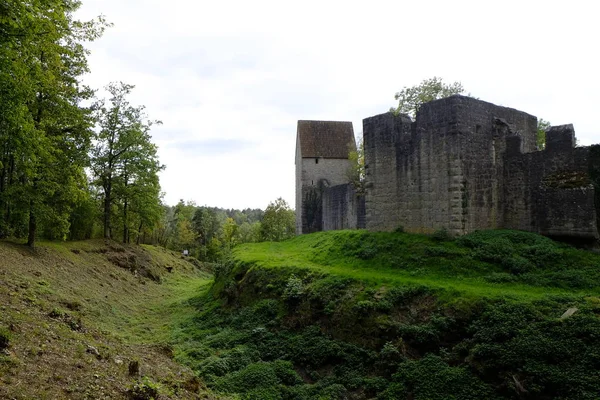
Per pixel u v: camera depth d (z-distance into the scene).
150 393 8.12
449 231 18.58
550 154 18.62
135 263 33.00
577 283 13.83
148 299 25.77
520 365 10.32
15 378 6.73
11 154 20.11
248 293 19.94
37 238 29.17
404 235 20.02
